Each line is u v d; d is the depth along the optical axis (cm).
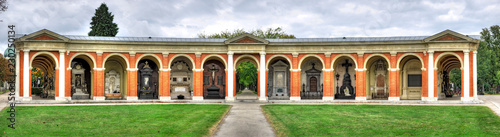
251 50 5203
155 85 5844
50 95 5672
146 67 5556
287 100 5156
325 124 2984
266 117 3400
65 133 2584
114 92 5559
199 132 2608
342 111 3875
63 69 4934
